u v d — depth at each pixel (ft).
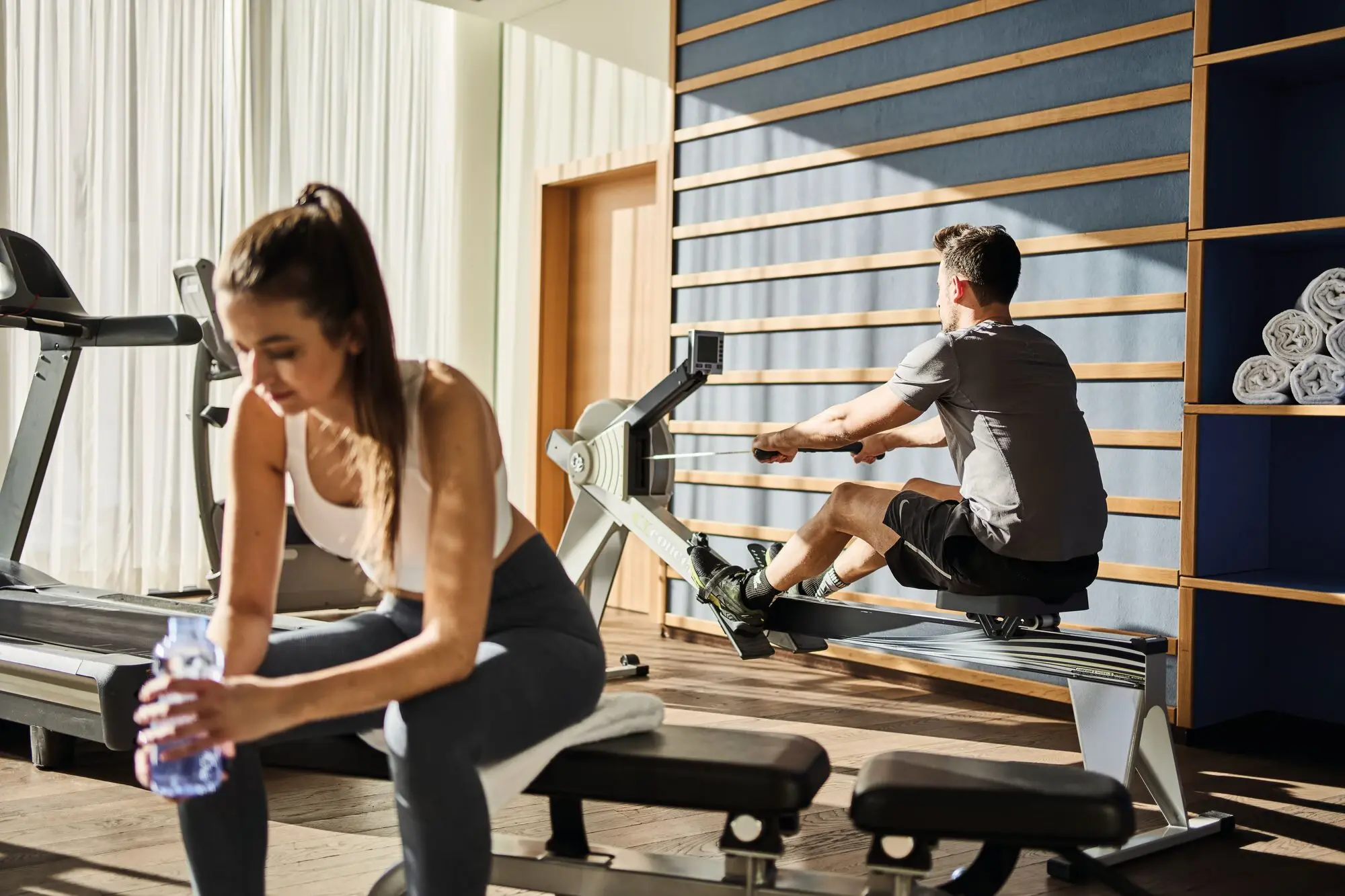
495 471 4.39
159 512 15.37
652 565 16.15
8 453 14.14
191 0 15.52
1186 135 9.92
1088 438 7.71
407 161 17.75
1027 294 11.05
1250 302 10.19
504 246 18.35
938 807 4.04
